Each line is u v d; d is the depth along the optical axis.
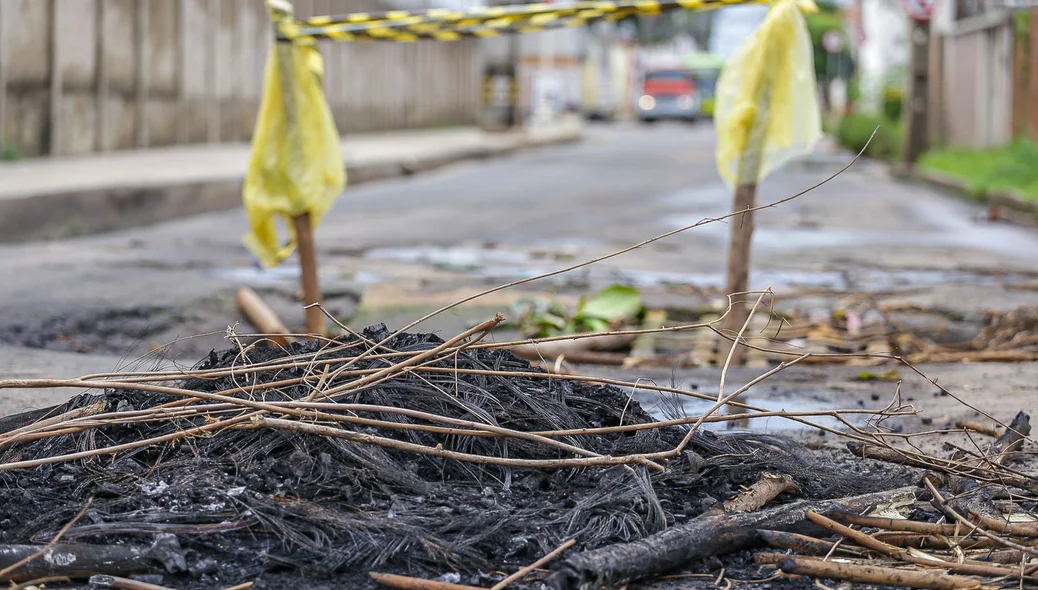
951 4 25.94
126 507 2.79
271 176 5.62
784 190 16.75
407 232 11.04
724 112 5.45
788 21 5.28
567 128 39.56
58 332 6.06
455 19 5.30
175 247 9.76
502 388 3.35
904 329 6.18
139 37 18.12
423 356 3.30
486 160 25.14
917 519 2.96
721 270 8.56
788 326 6.21
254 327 6.42
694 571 2.66
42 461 2.82
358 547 2.63
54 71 15.55
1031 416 4.20
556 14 5.23
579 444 3.13
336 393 3.14
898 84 32.25
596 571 2.47
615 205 14.04
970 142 22.73
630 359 5.45
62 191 10.73
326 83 28.19
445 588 2.47
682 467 3.13
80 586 2.52
